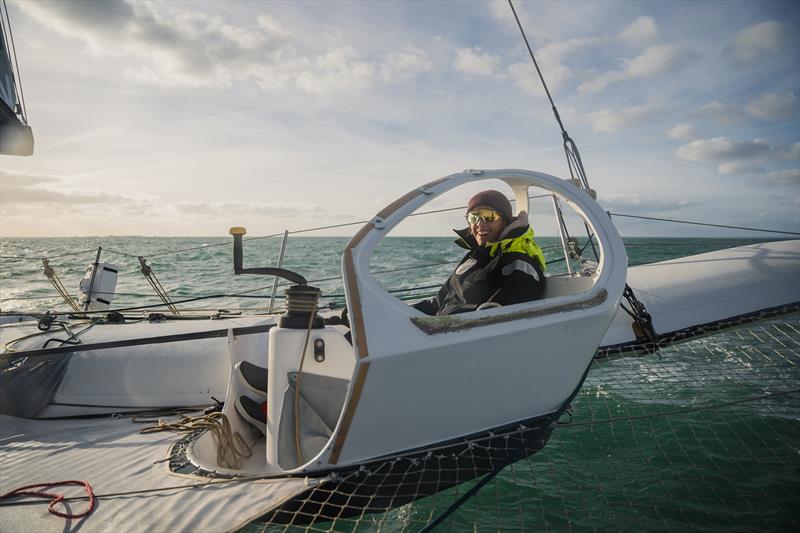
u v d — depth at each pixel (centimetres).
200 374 329
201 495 193
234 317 411
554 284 282
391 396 196
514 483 296
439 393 203
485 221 254
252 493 193
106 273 510
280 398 227
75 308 487
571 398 238
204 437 252
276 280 450
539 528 254
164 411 318
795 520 246
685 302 355
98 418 315
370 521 268
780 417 343
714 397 359
